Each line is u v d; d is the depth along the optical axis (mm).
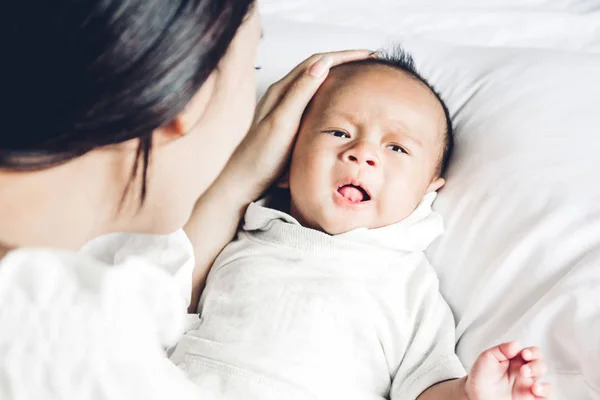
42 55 344
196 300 969
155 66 357
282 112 948
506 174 918
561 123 941
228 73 448
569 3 1329
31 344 329
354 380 853
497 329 838
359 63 1011
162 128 411
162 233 542
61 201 414
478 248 906
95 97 354
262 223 959
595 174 863
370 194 909
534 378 703
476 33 1266
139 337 349
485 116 1010
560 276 806
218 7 376
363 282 898
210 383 792
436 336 878
